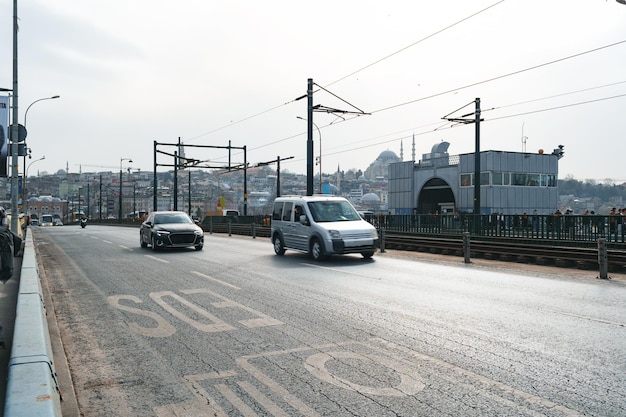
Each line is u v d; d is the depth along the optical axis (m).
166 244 18.39
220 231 40.78
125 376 4.72
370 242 14.75
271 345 5.67
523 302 8.17
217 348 5.58
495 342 5.73
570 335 6.01
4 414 2.84
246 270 12.59
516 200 51.12
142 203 154.62
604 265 11.05
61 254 17.61
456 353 5.30
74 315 7.43
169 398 4.16
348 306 7.88
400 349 5.47
